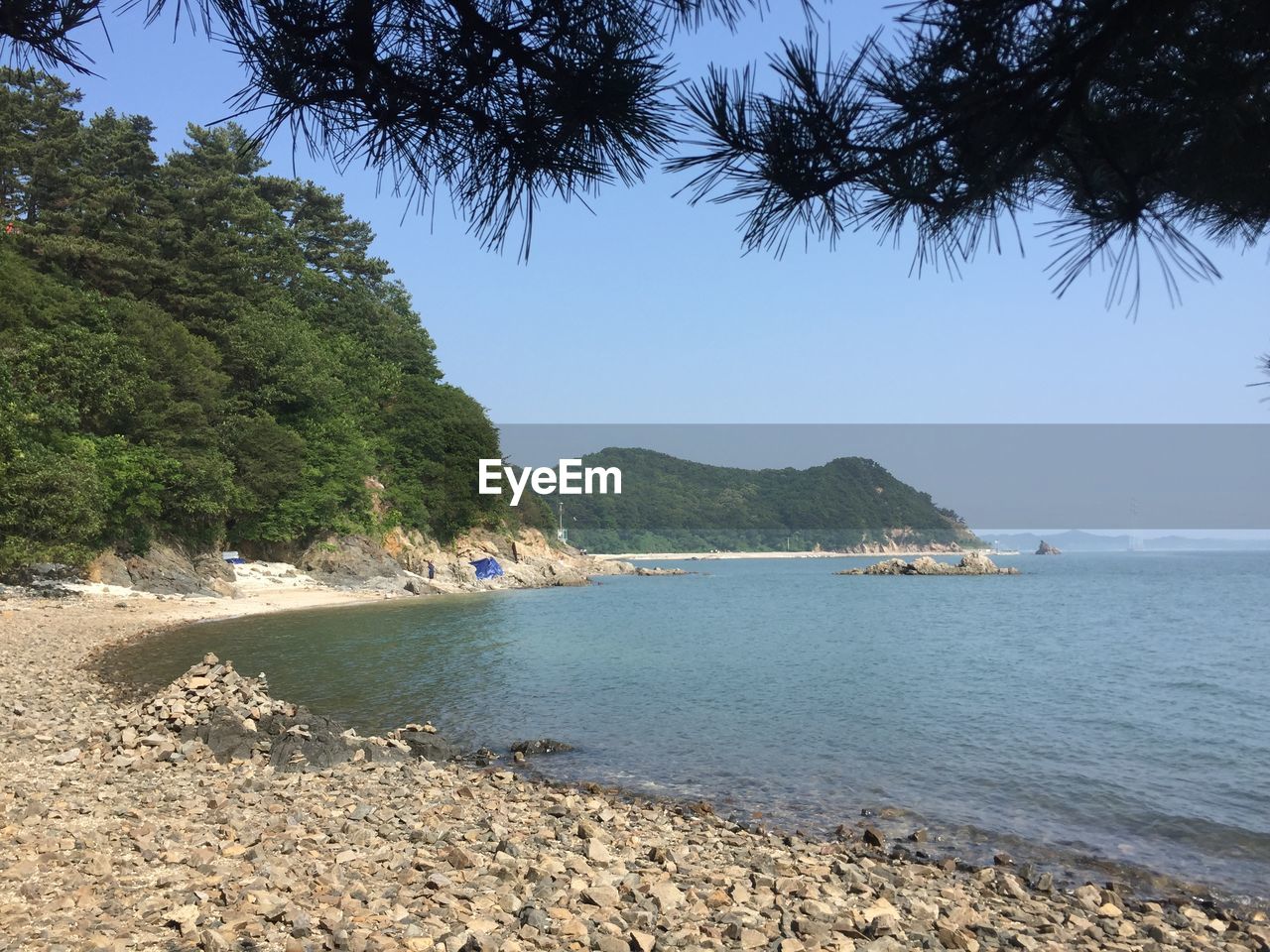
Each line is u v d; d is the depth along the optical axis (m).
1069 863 10.53
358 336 88.38
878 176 3.32
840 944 6.61
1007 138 3.21
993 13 2.91
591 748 16.45
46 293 44.03
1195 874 10.21
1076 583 111.94
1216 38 2.98
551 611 55.81
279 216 83.44
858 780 14.30
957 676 27.77
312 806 10.27
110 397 43.38
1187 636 43.56
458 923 6.30
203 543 55.56
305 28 3.21
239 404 60.88
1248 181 3.38
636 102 3.26
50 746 13.16
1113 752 16.67
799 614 58.53
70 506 37.94
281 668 25.69
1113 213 3.54
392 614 48.19
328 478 68.31
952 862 10.02
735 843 10.52
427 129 3.49
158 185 60.62
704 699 22.22
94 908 6.03
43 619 33.34
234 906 6.19
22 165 52.06
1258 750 16.94
